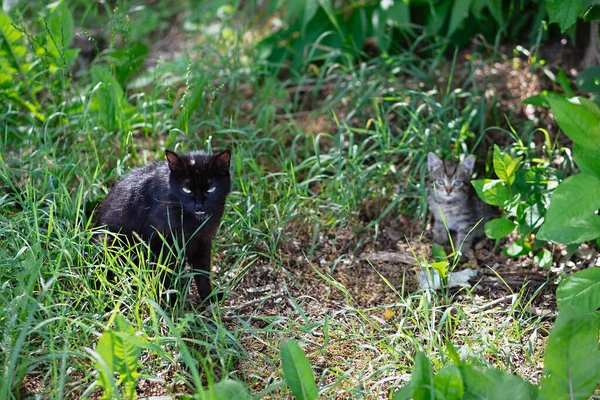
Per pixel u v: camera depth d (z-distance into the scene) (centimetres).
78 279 416
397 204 532
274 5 678
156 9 834
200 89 559
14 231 414
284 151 588
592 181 360
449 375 314
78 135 564
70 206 464
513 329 401
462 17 610
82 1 800
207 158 429
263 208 515
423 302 395
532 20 653
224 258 477
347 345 403
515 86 602
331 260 488
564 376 323
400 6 638
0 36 581
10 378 326
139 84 656
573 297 372
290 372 323
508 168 440
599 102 496
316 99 652
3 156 532
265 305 443
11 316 364
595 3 450
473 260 490
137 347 335
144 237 437
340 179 520
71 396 360
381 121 551
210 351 393
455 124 555
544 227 360
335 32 666
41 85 609
